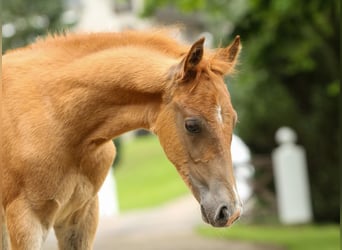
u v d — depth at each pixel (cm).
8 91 647
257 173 1936
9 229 637
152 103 620
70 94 634
